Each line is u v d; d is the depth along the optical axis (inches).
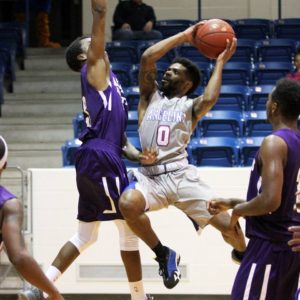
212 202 247.0
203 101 292.8
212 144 487.8
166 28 726.5
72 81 672.4
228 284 410.0
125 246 297.0
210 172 404.2
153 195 290.2
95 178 283.4
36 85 670.5
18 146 590.6
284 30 723.4
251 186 238.1
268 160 226.8
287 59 665.0
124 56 665.6
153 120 297.3
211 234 410.6
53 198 413.4
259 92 572.4
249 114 536.7
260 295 232.7
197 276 410.9
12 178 505.7
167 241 410.6
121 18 715.4
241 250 296.8
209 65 620.4
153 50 299.1
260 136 525.3
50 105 640.4
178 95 306.2
